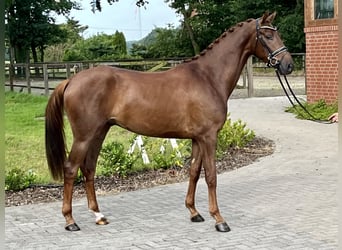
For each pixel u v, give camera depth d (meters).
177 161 9.72
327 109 16.22
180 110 6.26
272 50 6.37
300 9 37.25
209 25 38.25
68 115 6.26
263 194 7.89
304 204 7.26
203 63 6.46
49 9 43.06
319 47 17.03
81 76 6.25
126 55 41.78
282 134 13.48
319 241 5.68
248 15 38.41
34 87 24.45
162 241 5.86
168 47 40.88
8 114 17.98
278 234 5.97
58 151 6.37
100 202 7.69
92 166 6.58
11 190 8.42
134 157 9.70
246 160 10.55
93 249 5.66
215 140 6.32
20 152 11.59
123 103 6.23
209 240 5.85
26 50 44.31
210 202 6.28
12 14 42.06
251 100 21.86
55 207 7.52
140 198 7.89
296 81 30.14
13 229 6.47
